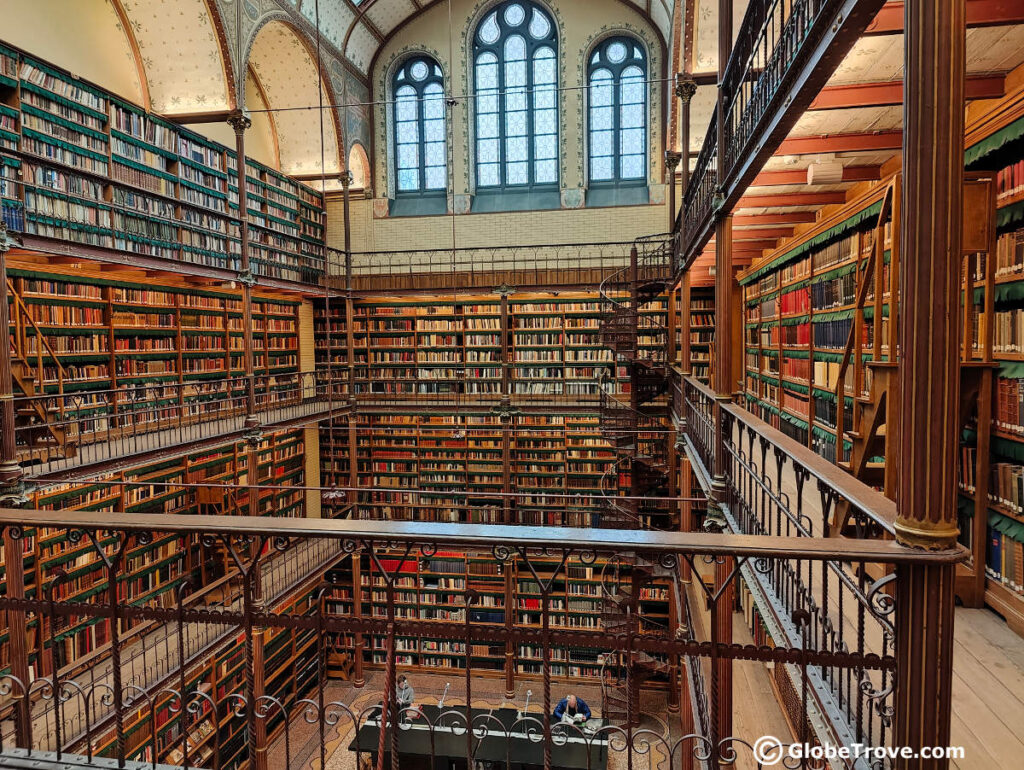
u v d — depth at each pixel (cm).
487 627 213
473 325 1467
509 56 1578
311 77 1402
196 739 847
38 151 777
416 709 225
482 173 1616
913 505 182
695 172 819
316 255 1537
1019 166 362
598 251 1524
